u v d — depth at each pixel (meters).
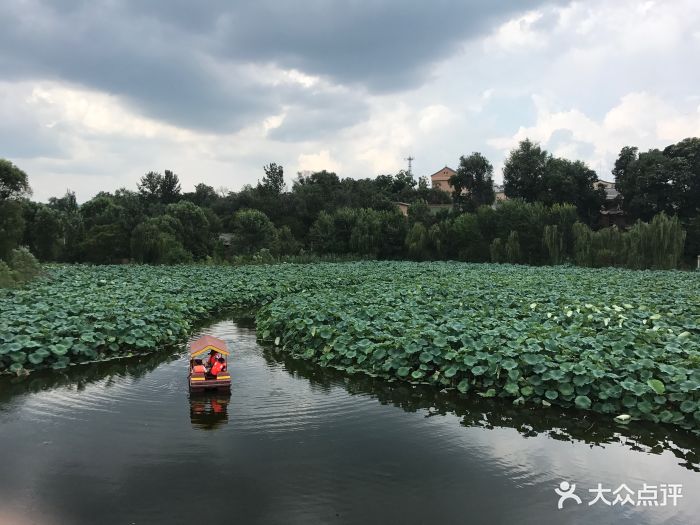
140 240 47.84
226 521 6.09
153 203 85.06
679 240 43.50
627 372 10.02
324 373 12.45
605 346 11.56
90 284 25.28
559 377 10.02
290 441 8.38
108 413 9.53
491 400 10.48
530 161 67.19
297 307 16.81
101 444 8.16
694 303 18.45
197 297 22.39
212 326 18.95
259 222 57.34
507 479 7.23
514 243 52.62
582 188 65.69
